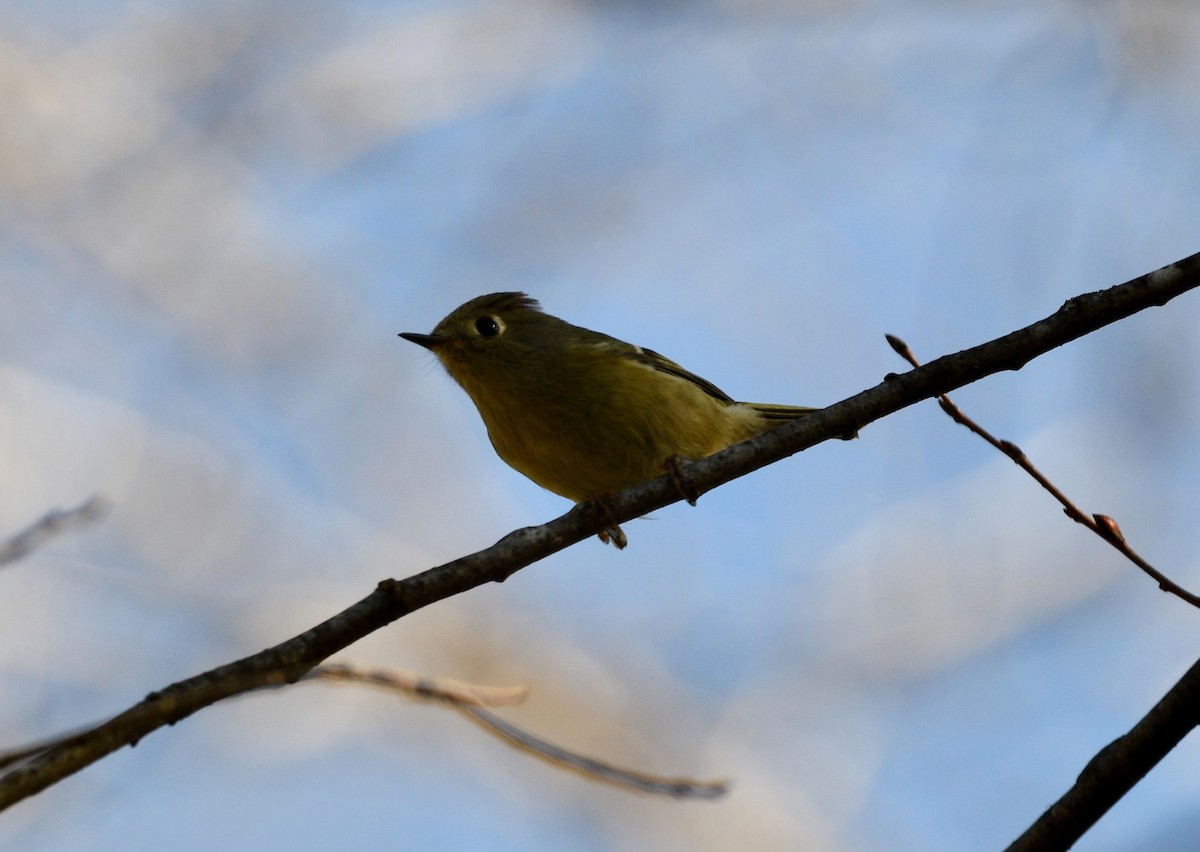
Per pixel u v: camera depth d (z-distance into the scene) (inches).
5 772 241.6
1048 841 259.4
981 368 315.6
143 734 239.0
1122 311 311.9
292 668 264.5
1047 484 293.6
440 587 290.8
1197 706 251.9
